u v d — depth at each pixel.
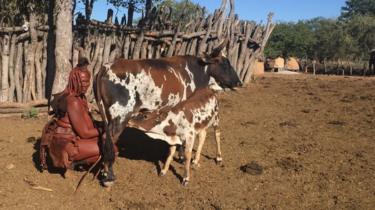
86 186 3.69
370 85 9.59
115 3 6.55
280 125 5.66
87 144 3.66
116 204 3.40
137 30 6.71
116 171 4.04
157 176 3.95
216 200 3.47
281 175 3.98
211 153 4.55
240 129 5.46
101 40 6.36
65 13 5.34
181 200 3.48
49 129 3.77
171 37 7.20
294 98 7.63
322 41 29.17
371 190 3.66
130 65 3.79
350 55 29.23
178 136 3.80
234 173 4.04
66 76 5.42
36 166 4.04
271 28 9.12
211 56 4.37
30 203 3.35
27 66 6.10
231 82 4.51
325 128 5.53
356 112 6.44
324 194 3.59
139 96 3.81
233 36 8.27
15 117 5.68
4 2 5.88
